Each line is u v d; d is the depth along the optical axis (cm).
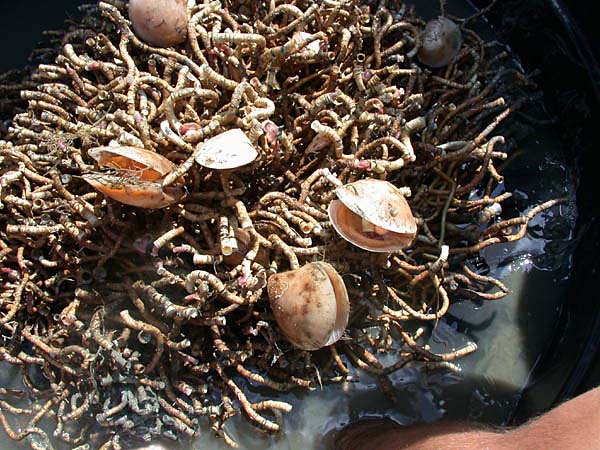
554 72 72
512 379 63
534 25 73
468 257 67
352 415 62
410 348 63
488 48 75
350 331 61
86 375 57
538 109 73
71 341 59
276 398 61
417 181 65
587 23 68
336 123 61
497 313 65
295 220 57
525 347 64
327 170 56
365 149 59
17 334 60
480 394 63
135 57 64
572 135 70
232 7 67
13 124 65
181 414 58
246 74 60
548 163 71
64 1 75
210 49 62
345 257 58
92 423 59
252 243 55
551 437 43
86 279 58
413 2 77
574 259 66
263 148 58
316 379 61
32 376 61
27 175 59
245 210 55
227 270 58
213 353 59
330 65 64
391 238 56
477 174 65
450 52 68
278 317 55
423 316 60
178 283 55
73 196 57
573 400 45
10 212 60
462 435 51
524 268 67
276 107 63
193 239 57
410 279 62
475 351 64
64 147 58
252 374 59
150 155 53
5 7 74
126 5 65
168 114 56
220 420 59
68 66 62
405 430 56
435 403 62
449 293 65
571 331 63
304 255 57
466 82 71
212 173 57
